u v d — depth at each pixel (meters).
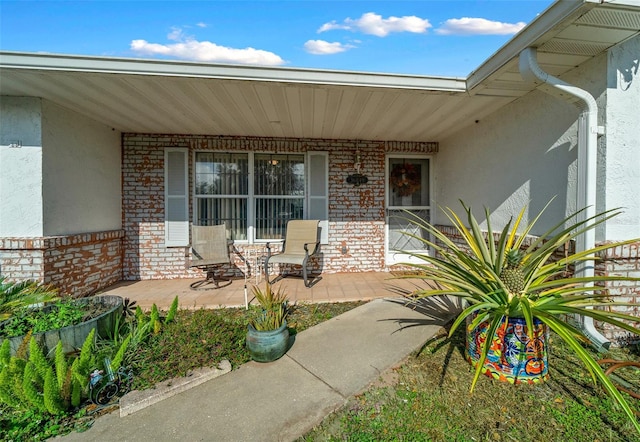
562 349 2.46
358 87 3.04
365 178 5.33
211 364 2.20
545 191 3.08
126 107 3.65
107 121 4.23
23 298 2.66
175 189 4.95
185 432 1.62
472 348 2.23
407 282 4.70
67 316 2.44
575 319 2.66
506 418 1.70
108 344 2.35
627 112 2.54
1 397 1.64
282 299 2.94
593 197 2.52
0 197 3.35
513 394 1.90
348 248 5.42
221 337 2.48
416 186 5.62
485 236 3.93
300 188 5.36
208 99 3.39
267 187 5.28
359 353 2.43
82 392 1.81
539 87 2.59
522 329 2.00
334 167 5.34
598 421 1.65
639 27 2.12
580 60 2.64
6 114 3.33
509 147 3.60
